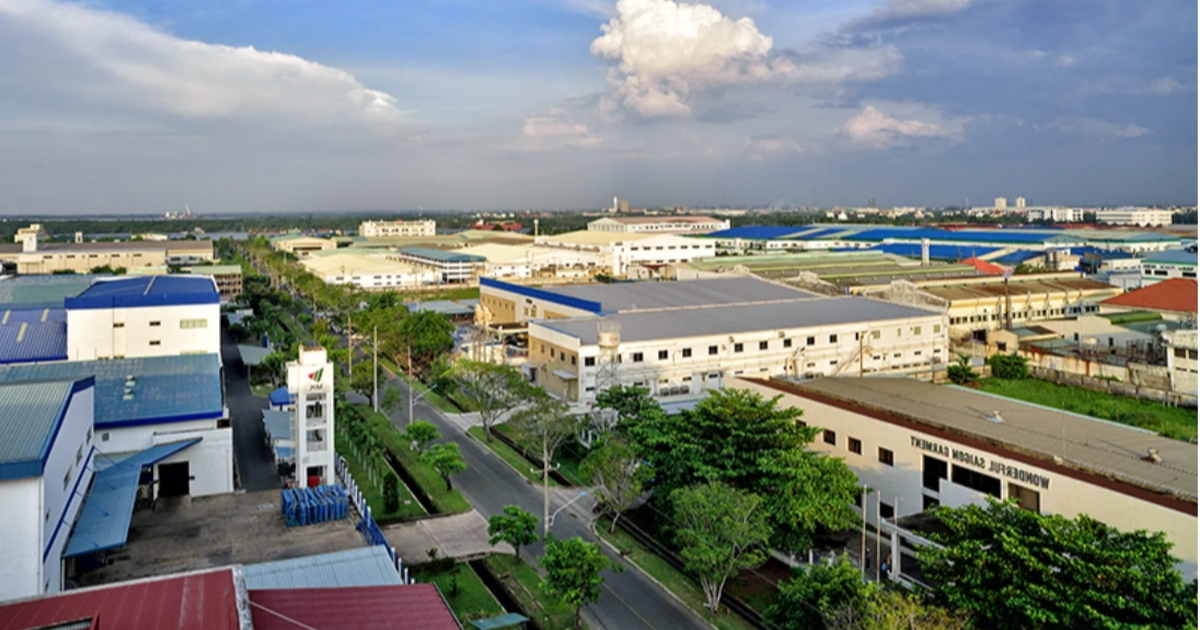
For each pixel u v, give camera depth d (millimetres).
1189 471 41312
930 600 35875
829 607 36531
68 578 41500
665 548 52781
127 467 53469
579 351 85438
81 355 79500
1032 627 31594
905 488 51719
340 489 53625
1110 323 113375
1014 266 192875
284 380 97438
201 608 26922
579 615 42750
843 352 97562
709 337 90562
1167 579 29891
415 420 84375
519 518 49812
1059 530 32906
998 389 93000
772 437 50344
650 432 56281
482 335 109938
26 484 36500
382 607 31375
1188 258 171500
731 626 42469
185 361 71938
